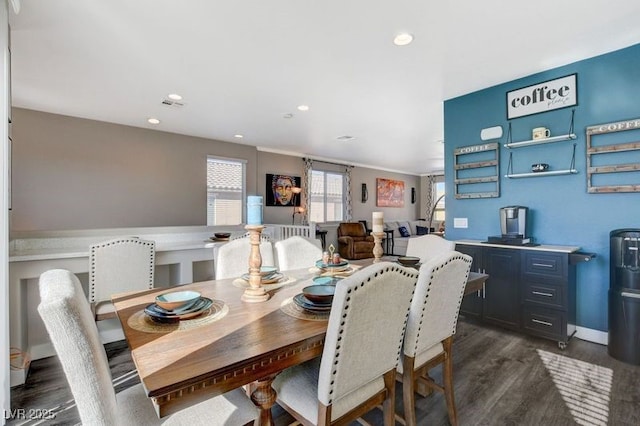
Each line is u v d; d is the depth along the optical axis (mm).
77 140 4434
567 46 2613
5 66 1801
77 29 2305
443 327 1643
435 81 3295
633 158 2629
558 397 2010
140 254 2594
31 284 2629
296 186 7422
